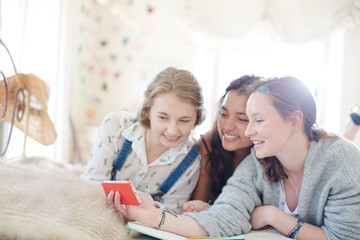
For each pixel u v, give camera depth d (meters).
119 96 4.04
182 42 3.90
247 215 1.10
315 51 3.69
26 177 1.00
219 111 1.42
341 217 1.01
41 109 1.63
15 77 1.50
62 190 0.92
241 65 3.88
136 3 4.02
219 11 3.74
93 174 1.34
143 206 1.01
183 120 1.21
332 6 3.49
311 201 1.11
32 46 2.83
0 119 1.52
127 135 1.35
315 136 1.10
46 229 0.77
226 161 1.44
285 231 1.05
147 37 3.99
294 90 1.04
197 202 1.26
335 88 3.57
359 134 3.31
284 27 3.62
